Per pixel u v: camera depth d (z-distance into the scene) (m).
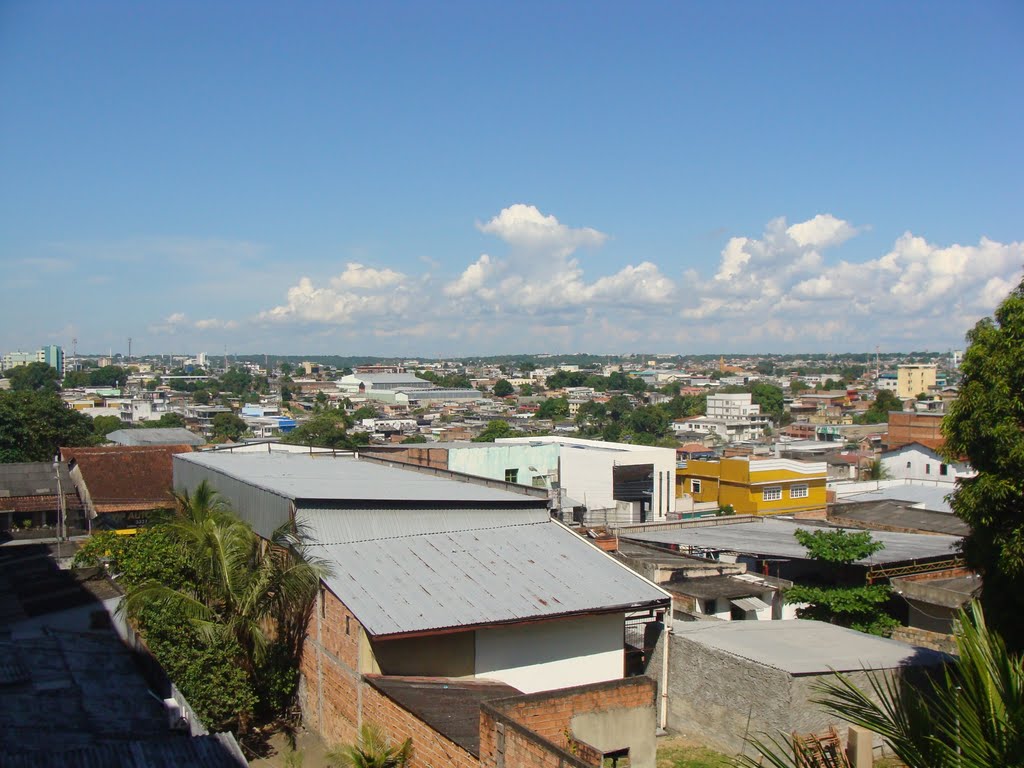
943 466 57.59
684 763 16.48
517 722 11.64
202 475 25.34
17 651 16.52
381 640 15.06
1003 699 6.20
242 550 17.97
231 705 16.61
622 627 17.98
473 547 18.92
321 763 15.99
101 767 10.47
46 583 22.67
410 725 13.72
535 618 16.25
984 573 14.91
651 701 13.38
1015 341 14.32
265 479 21.92
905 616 25.03
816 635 19.02
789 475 52.53
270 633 19.45
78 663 16.14
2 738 11.82
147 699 14.41
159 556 18.59
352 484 21.88
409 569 17.52
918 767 6.34
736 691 16.89
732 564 25.62
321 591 17.17
